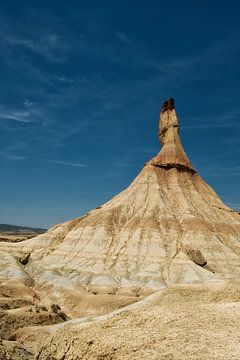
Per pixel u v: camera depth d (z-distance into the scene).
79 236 126.56
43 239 132.38
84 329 30.91
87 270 109.62
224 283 52.69
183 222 124.94
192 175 147.50
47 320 60.50
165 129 154.62
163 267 107.69
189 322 29.05
